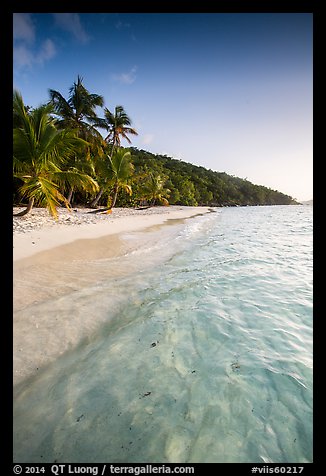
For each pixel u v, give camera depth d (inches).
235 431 100.1
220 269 310.3
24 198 792.9
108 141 1002.7
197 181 3075.8
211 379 126.7
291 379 127.6
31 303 182.7
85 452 88.2
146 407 108.3
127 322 176.7
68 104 803.4
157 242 439.5
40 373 123.0
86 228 454.0
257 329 176.4
